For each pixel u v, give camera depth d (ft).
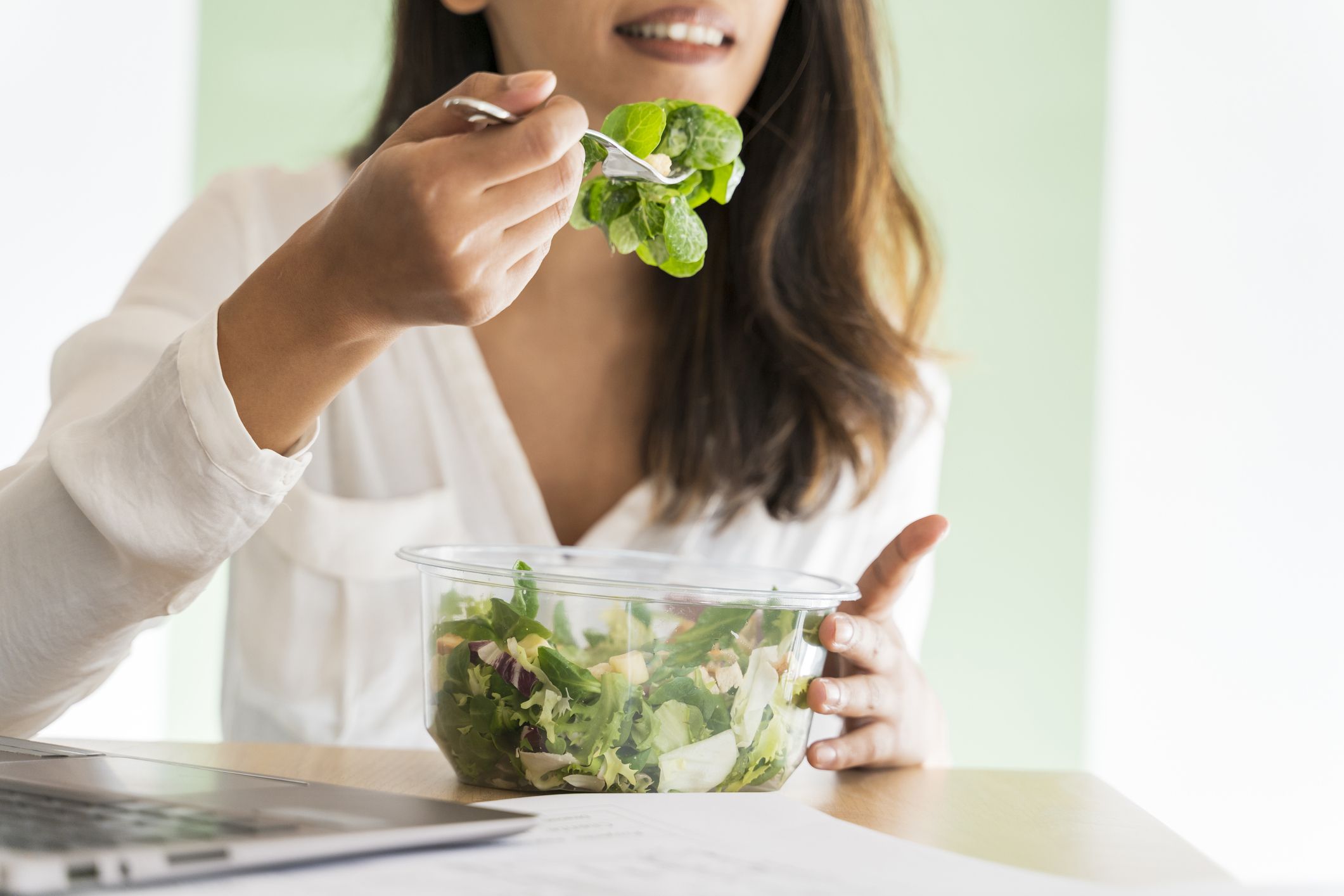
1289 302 9.64
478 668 2.93
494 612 2.93
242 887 2.22
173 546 3.01
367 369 4.58
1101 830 2.86
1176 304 9.75
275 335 2.94
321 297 2.90
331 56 10.12
